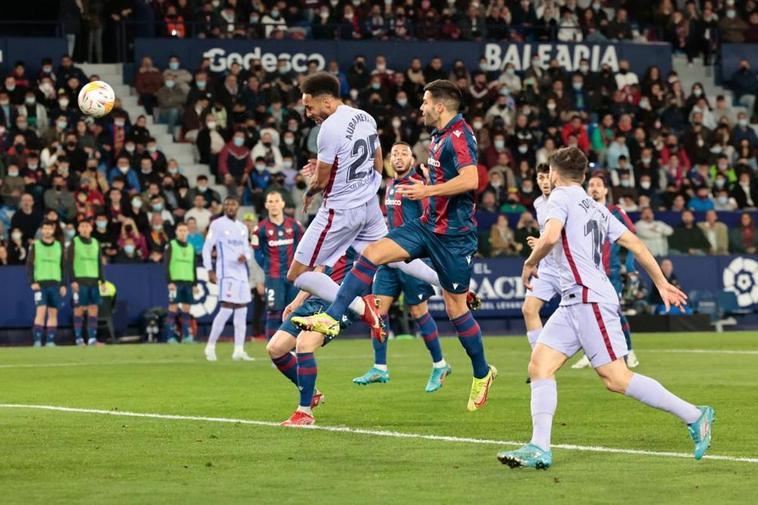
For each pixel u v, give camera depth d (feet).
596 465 67.62
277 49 277.85
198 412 94.79
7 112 243.40
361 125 90.68
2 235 227.61
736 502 56.95
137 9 278.26
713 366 139.95
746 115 294.66
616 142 271.49
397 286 112.88
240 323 162.71
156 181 240.73
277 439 78.33
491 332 238.07
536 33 301.63
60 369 143.13
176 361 158.61
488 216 248.11
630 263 236.63
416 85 272.51
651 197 266.77
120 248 225.56
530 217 242.99
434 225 84.38
